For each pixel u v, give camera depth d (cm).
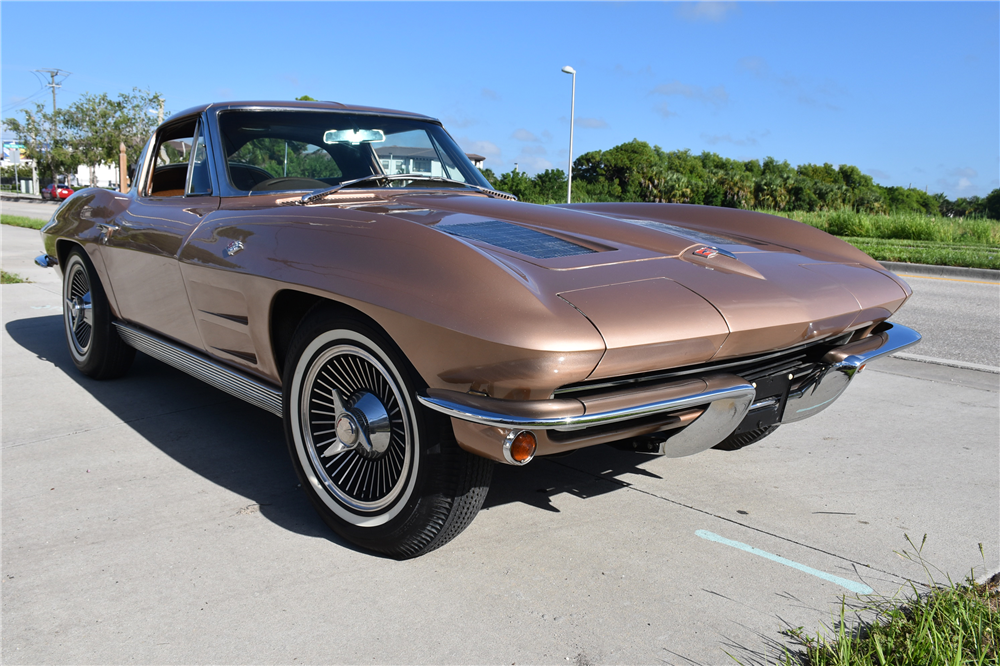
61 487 255
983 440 322
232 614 179
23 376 403
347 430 210
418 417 189
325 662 161
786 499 256
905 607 185
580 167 8362
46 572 198
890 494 261
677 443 203
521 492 259
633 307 175
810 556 214
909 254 1318
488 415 167
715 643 170
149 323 319
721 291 196
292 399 224
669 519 238
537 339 158
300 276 205
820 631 175
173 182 369
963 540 226
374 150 321
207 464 278
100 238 341
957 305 773
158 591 189
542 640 170
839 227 1958
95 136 4388
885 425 342
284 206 245
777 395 223
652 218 299
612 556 212
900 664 155
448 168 336
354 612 181
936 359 486
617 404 172
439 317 169
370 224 203
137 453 288
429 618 178
